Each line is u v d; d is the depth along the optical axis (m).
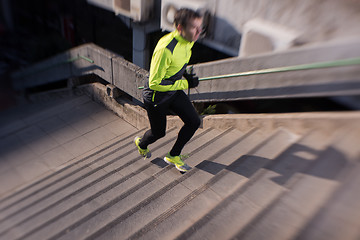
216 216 2.12
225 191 2.61
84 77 7.52
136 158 4.00
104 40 9.74
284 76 3.55
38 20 9.21
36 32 9.27
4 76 8.48
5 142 5.70
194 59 6.54
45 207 3.33
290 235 1.76
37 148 5.51
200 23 2.26
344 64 2.52
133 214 2.55
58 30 9.98
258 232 1.84
